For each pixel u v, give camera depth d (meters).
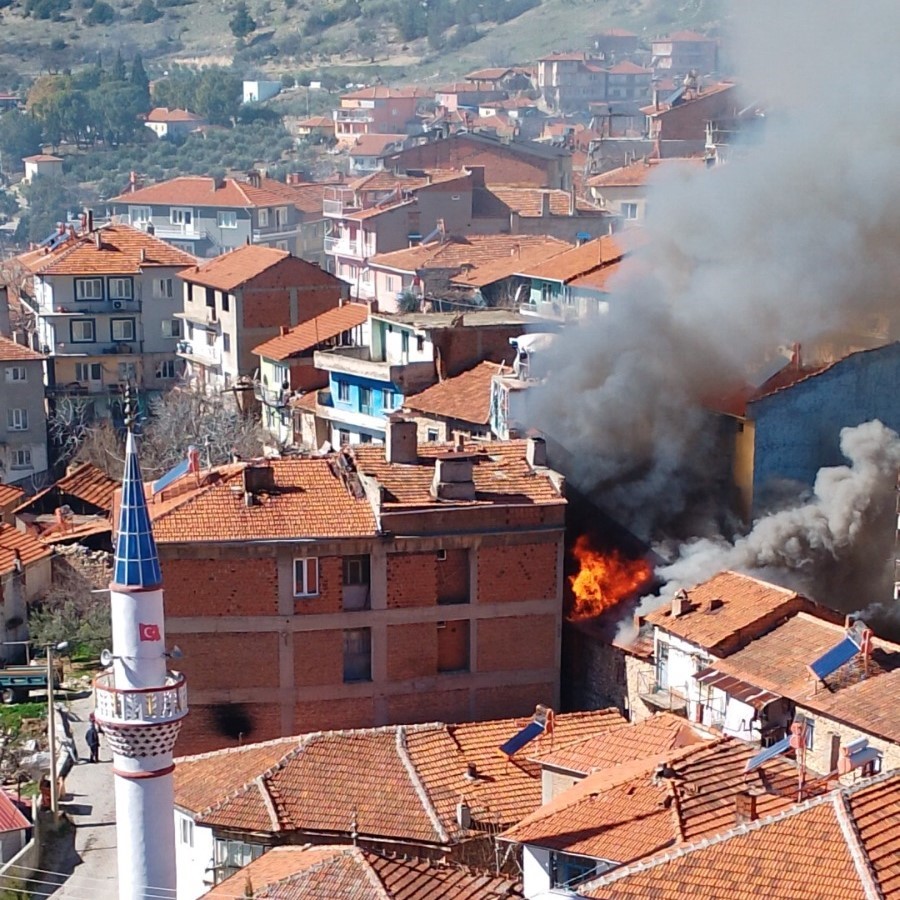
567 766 67.50
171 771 57.81
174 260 159.12
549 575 81.50
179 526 77.81
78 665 96.88
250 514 78.88
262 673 78.69
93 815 79.50
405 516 79.06
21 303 175.12
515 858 66.19
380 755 71.19
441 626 80.50
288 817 67.44
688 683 73.88
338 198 192.75
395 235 176.38
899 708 63.84
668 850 54.56
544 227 168.62
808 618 72.94
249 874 61.19
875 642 68.88
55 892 72.88
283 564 78.25
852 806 53.06
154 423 136.75
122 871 57.91
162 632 57.62
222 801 68.50
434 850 66.88
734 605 74.88
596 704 81.06
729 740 63.28
